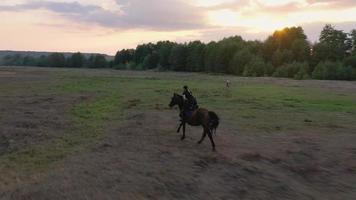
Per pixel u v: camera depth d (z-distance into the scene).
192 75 128.25
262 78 106.31
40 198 13.72
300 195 14.38
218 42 154.62
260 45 143.88
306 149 21.33
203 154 20.05
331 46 124.50
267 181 15.88
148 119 30.84
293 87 68.81
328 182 15.84
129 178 15.99
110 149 20.94
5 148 21.47
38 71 143.12
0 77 96.19
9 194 14.02
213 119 21.05
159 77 108.50
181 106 22.98
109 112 35.47
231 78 106.00
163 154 19.98
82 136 24.42
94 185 15.09
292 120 31.42
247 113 35.00
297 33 139.50
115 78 97.44
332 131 26.91
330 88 67.50
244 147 21.80
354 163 18.56
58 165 17.78
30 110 36.56
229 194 14.45
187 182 15.62
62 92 55.94
